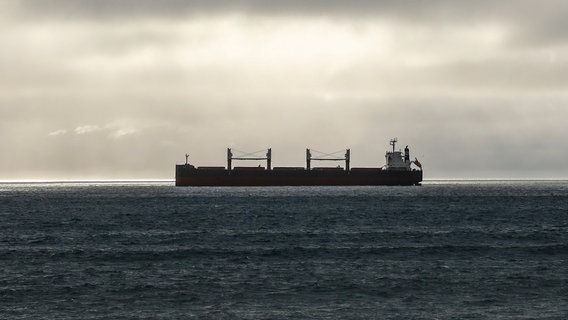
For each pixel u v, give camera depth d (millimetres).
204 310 99375
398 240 186500
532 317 95125
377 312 98250
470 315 96312
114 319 94500
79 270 132000
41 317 95688
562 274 125812
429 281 119000
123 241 186500
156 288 113500
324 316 96125
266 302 104125
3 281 119875
